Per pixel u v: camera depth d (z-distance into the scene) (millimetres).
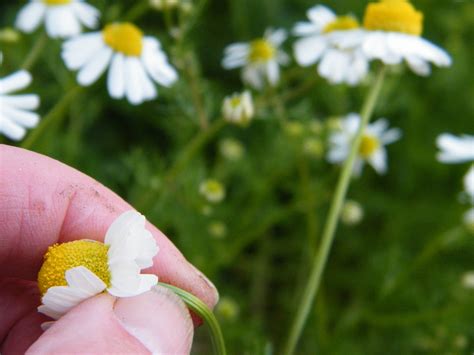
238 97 210
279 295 272
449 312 230
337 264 276
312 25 231
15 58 235
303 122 264
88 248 134
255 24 305
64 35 222
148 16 282
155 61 210
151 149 281
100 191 157
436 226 279
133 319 137
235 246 244
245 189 259
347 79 226
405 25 198
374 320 240
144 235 133
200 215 244
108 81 204
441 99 297
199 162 250
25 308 154
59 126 260
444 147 227
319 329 240
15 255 155
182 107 233
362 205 283
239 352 233
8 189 153
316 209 271
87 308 130
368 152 257
